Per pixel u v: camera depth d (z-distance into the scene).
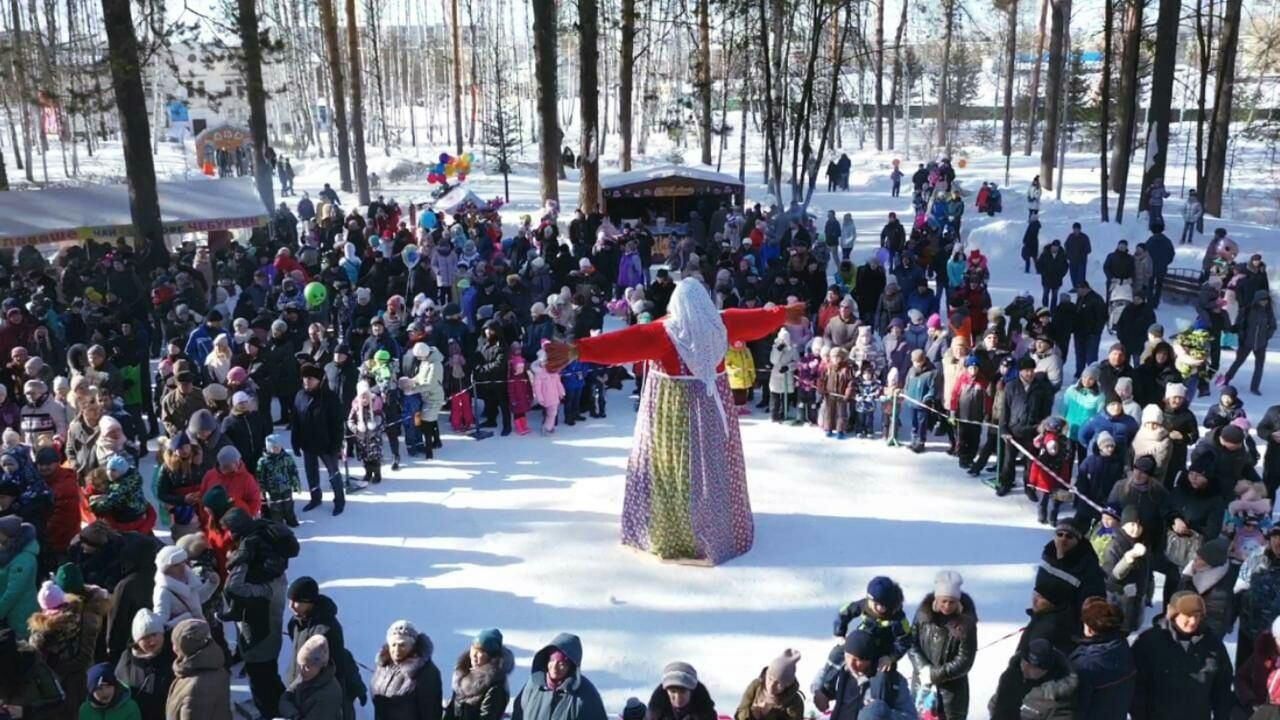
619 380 16.05
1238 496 8.67
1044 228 24.25
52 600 6.95
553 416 13.91
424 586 9.67
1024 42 70.94
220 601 8.24
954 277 19.48
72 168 47.88
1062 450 10.73
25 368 11.93
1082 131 57.28
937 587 6.30
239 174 46.62
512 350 13.69
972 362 12.25
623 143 37.69
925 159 46.66
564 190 38.00
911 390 13.00
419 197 38.34
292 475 10.55
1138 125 53.50
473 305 16.80
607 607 9.27
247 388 11.41
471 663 6.48
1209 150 27.23
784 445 13.38
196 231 24.86
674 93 54.91
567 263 20.52
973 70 71.44
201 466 9.42
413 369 13.12
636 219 27.70
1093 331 15.22
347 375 12.80
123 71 22.27
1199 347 14.23
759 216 24.67
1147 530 8.38
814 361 13.83
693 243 22.77
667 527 10.06
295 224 24.80
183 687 6.09
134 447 12.16
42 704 6.33
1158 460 9.89
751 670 8.23
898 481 12.16
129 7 22.39
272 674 7.50
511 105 65.25
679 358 9.88
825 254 21.53
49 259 25.12
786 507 11.45
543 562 10.14
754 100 44.53
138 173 22.70
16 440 9.45
